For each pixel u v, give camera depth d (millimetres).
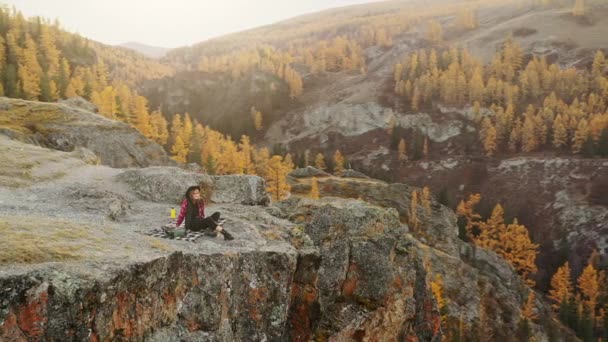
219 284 12914
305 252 17312
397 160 187875
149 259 10461
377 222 21078
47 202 16844
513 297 82062
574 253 126438
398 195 95938
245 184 24234
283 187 82125
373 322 18547
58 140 41000
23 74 109375
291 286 15922
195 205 15078
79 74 160625
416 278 24750
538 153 168625
